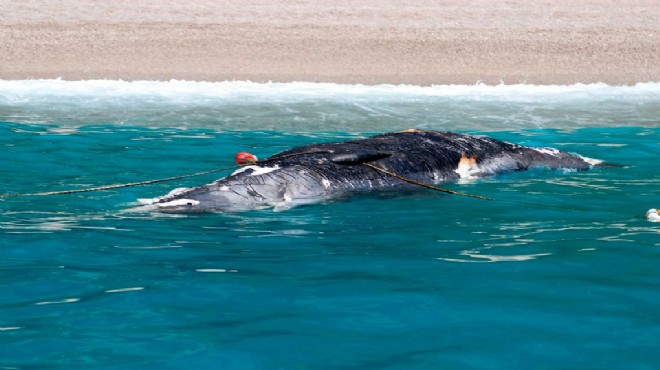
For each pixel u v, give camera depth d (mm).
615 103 65938
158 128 51719
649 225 30359
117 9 105688
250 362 18406
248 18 101875
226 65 81438
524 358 18625
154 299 22422
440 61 84438
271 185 33656
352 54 86188
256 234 29156
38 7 105625
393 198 34438
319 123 55250
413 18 103750
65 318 21000
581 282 23781
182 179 37094
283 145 46406
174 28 95375
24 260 25875
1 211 31531
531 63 84375
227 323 20703
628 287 23375
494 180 38156
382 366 18172
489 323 20688
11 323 20656
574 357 18688
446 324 20641
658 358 18609
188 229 29688
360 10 108000
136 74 77562
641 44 91500
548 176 39188
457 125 55344
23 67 79125
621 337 19812
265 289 23219
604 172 40219
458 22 101688
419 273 24625
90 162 40531
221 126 53156
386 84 75125
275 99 65375
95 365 18203
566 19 104312
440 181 37469
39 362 18344
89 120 54375
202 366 18188
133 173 38312
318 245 27828
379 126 54625
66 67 79500
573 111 61719
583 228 29984
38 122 53000
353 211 32406
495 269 24984
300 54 85875
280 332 20109
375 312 21453
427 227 30172
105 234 28828
